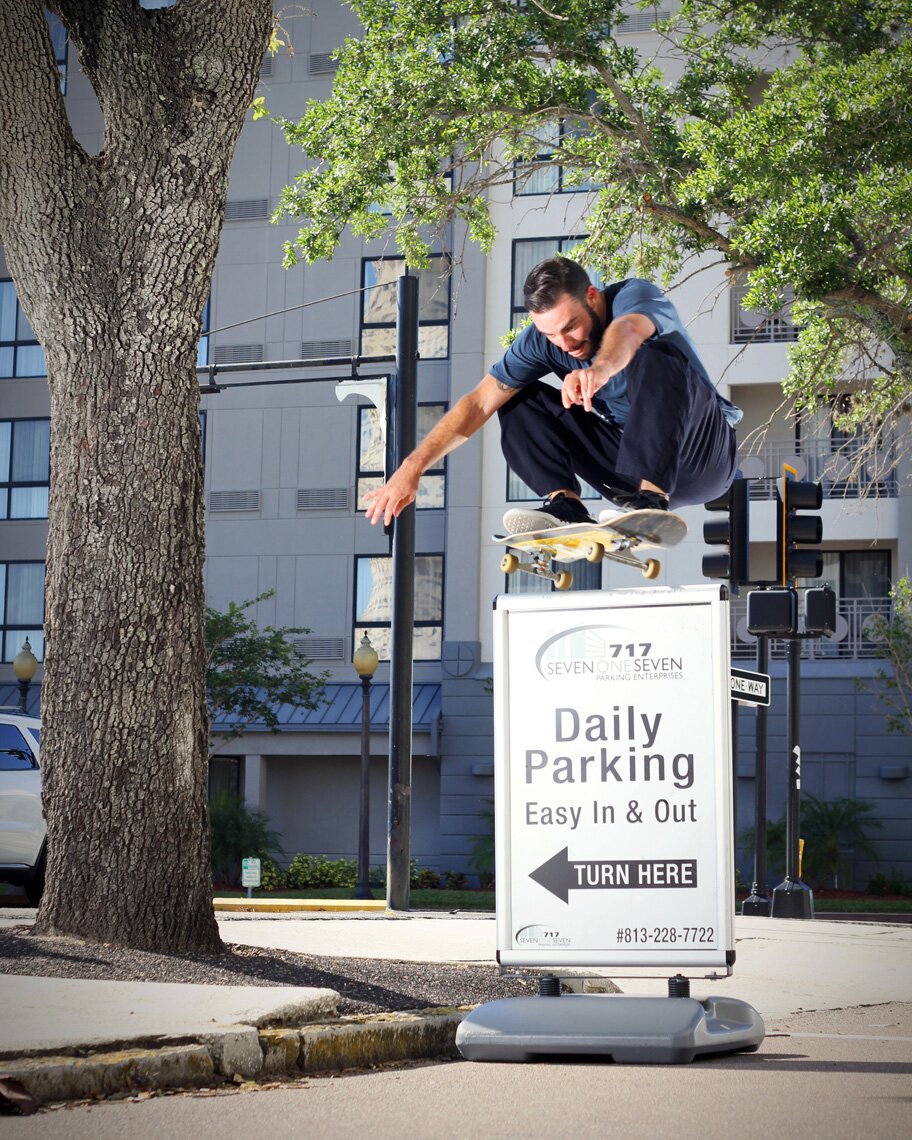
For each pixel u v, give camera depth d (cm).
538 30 1834
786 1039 711
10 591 3450
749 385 3147
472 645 3167
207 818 814
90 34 842
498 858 614
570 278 667
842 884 2945
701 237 1889
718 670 591
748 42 1995
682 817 592
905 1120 471
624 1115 474
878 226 1723
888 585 3144
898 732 2961
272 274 3381
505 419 745
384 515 755
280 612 3319
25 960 709
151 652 802
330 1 3416
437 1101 503
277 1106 486
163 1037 525
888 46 1859
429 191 1928
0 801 1486
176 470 823
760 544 3139
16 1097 455
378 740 3212
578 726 608
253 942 957
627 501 643
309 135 1914
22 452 3484
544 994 639
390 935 1070
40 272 829
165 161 835
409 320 1573
